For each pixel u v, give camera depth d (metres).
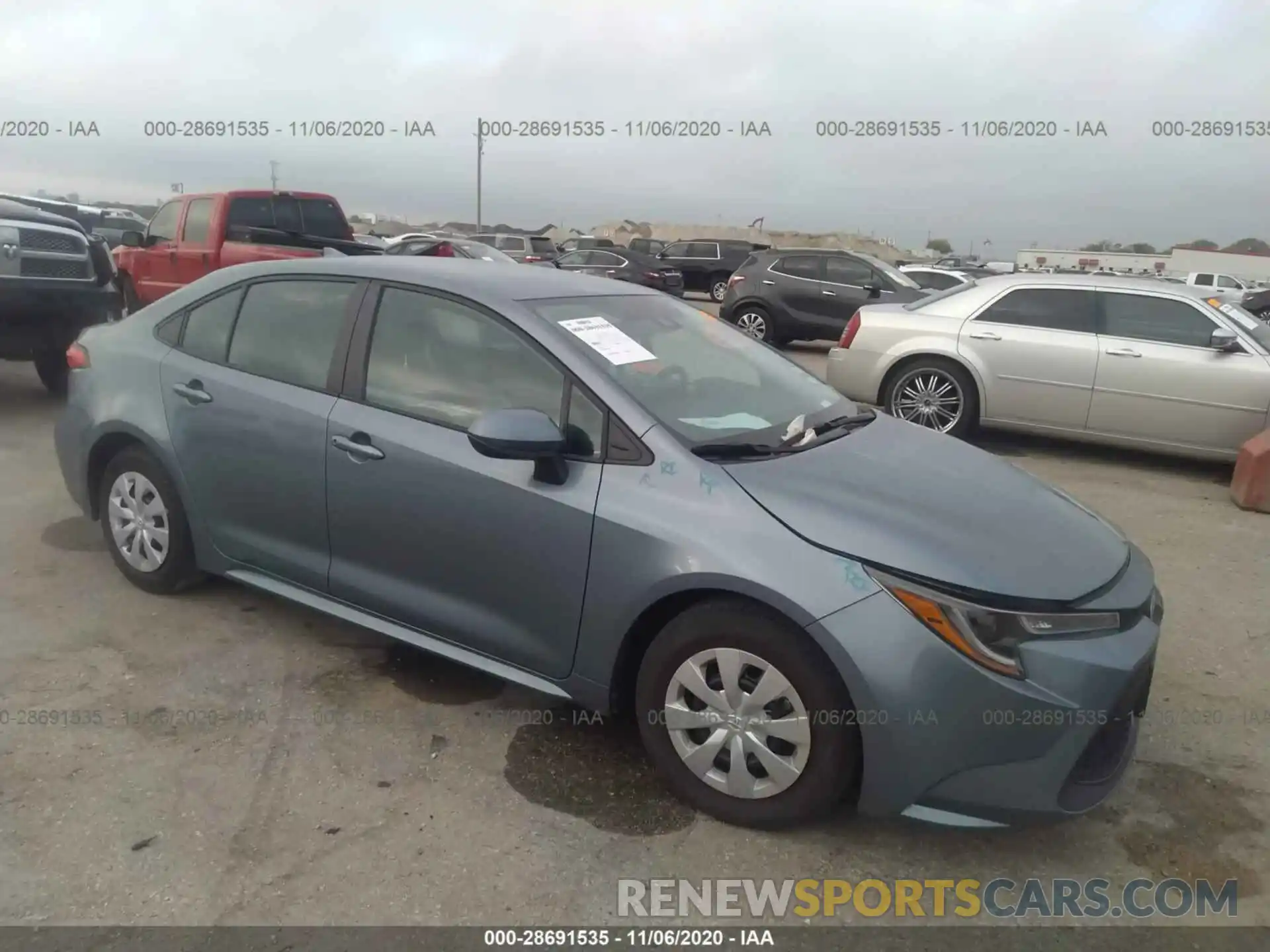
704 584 2.78
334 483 3.52
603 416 3.09
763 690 2.77
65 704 3.43
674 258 25.23
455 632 3.36
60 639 3.89
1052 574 2.77
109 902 2.51
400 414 3.43
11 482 5.88
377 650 3.95
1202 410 7.37
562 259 23.11
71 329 7.89
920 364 8.30
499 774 3.14
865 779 2.68
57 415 7.88
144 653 3.82
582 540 2.99
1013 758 2.61
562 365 3.19
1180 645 4.36
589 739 3.37
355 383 3.56
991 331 8.06
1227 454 7.37
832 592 2.64
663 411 3.14
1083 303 7.88
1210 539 5.92
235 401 3.81
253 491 3.80
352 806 2.95
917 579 2.63
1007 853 2.89
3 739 3.20
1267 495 6.52
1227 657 4.25
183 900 2.53
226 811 2.89
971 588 2.62
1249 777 3.32
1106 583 2.86
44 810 2.85
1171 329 7.59
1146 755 3.44
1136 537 5.95
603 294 3.81
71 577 4.48
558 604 3.08
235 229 10.99
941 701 2.58
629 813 2.98
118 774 3.05
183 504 4.07
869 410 4.05
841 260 14.26
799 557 2.70
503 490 3.13
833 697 2.68
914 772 2.62
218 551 4.01
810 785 2.75
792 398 3.73
